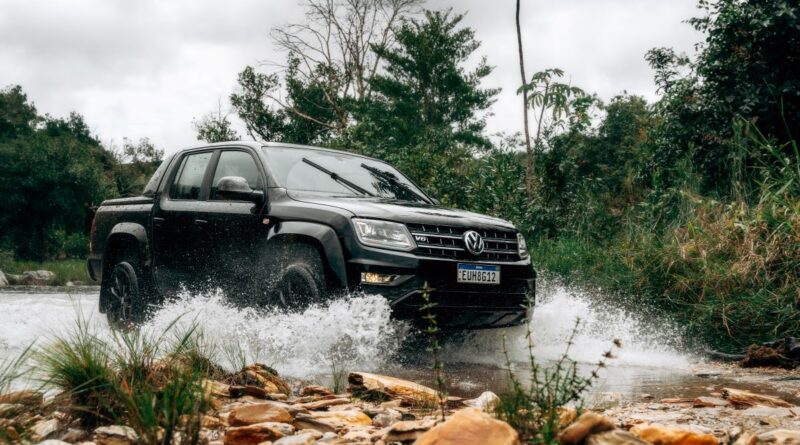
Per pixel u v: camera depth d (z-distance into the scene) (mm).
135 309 6625
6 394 2719
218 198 6145
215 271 5895
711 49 12789
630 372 4977
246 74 34781
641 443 1856
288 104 35438
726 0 12656
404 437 2418
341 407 3258
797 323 5898
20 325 6461
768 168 7840
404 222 5109
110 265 7156
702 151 12398
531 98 11305
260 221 5566
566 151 11531
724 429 2664
